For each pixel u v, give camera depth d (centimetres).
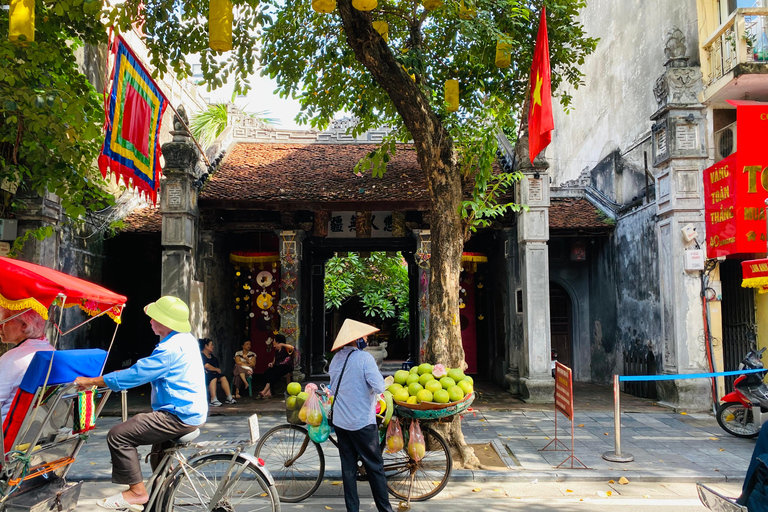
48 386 346
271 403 1073
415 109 648
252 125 1505
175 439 387
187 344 393
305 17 900
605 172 1418
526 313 1083
